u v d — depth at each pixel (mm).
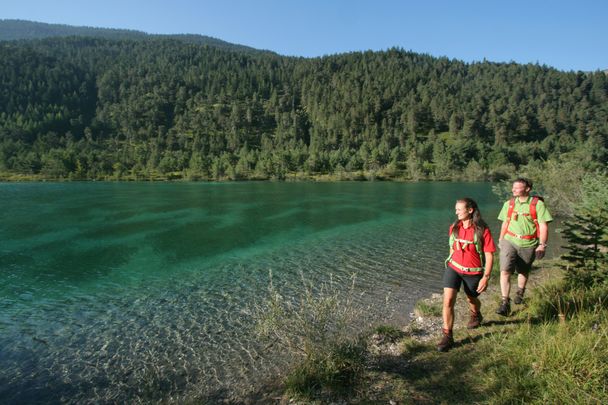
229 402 6402
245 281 14883
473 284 5887
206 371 7801
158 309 11914
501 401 4219
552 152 138875
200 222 32156
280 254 19750
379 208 42781
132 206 45281
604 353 4500
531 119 177375
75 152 151375
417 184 102375
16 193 67375
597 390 3988
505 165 124688
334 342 6270
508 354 5258
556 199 28688
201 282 14898
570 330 5418
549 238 20469
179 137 195375
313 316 6688
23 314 11711
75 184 103000
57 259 19391
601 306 5914
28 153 149500
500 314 7082
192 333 9945
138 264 18203
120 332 10180
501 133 163250
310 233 26359
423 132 187500
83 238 25141
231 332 9891
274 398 5980
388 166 134625
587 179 13156
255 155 155750
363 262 17422
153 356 8719
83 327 10594
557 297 6789
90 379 7820
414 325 8633
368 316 9898
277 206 45219
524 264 6973
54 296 13523
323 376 5785
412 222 31547
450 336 6164
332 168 139500
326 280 14555
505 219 7164
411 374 5609
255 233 26578
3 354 9016
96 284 14953
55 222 32375
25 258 19672
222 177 128250
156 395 7074
